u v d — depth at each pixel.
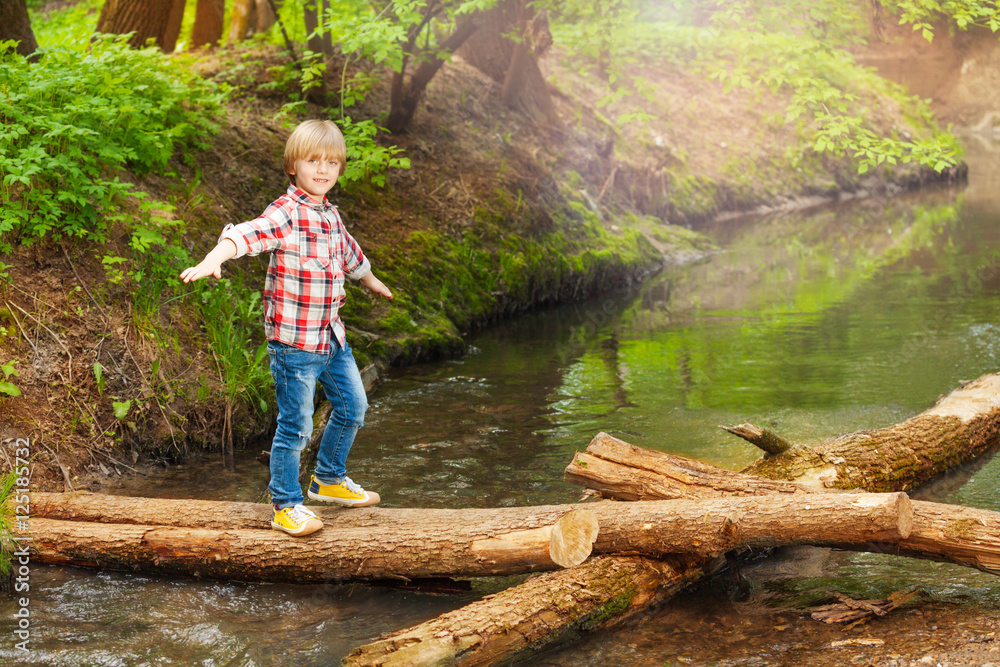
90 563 3.65
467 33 9.23
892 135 18.70
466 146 10.23
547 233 9.75
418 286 7.84
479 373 6.81
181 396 5.15
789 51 8.39
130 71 6.47
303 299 3.39
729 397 6.00
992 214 14.69
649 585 3.32
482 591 3.53
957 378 6.17
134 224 5.55
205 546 3.53
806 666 2.85
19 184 5.27
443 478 4.66
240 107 8.58
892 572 3.57
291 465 3.54
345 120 8.01
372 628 3.25
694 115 17.16
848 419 5.41
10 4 6.75
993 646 2.87
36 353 4.73
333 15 8.28
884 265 10.96
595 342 7.78
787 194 16.89
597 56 13.07
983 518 3.23
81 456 4.54
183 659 3.02
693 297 9.70
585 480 3.69
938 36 24.94
